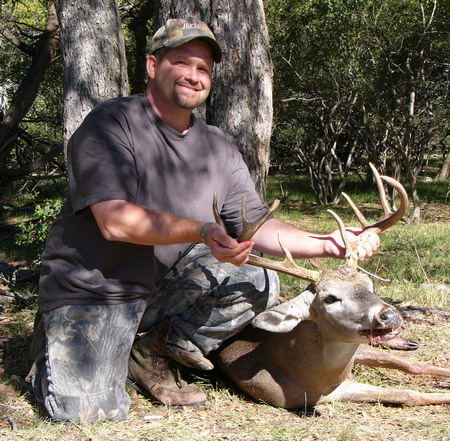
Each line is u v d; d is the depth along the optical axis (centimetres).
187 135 392
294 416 389
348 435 346
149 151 379
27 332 550
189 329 405
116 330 380
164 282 414
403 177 2459
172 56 375
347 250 392
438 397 406
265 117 569
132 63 1344
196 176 394
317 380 393
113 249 374
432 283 759
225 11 549
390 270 820
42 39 1073
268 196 1952
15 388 430
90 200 354
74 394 372
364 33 1489
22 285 720
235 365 418
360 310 360
